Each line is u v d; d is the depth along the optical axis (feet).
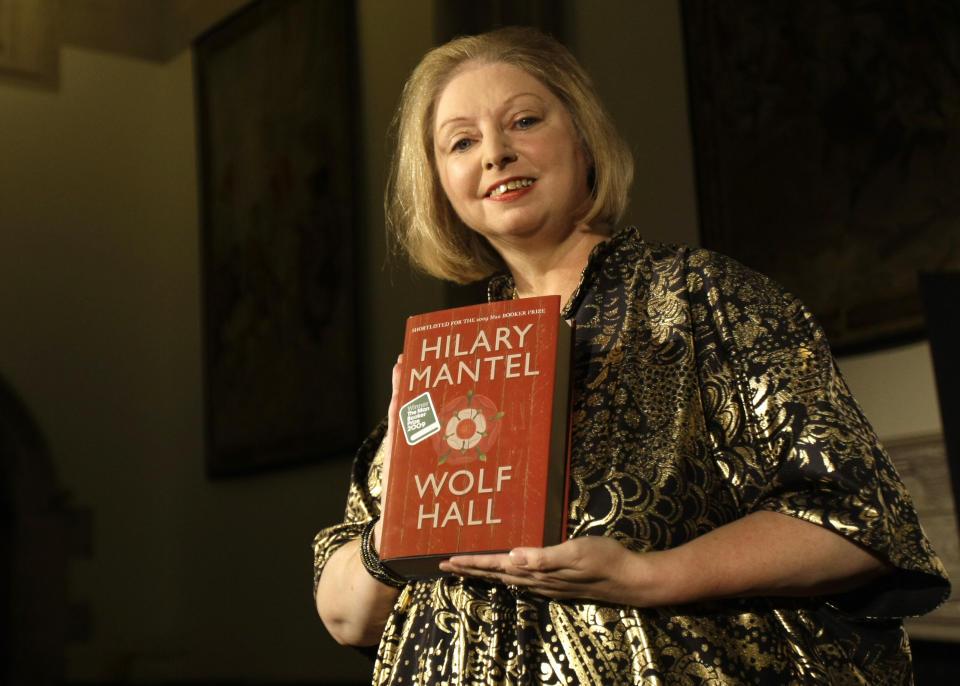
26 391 40.16
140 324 42.98
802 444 4.71
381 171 32.30
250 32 38.75
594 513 4.86
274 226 36.63
